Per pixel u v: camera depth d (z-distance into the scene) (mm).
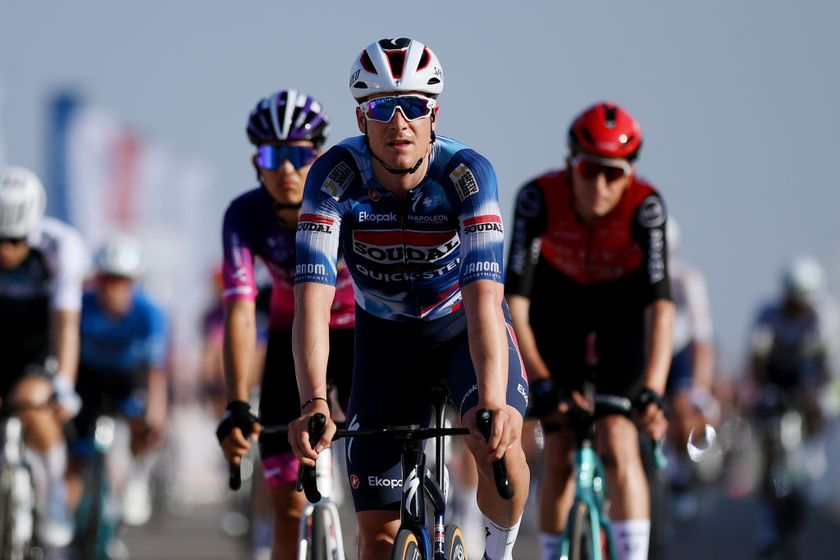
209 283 40188
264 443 18000
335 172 14789
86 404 27469
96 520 26938
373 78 14312
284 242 18172
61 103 64812
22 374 25266
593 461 17938
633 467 18312
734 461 54312
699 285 31828
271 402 18141
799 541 36375
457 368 15375
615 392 19812
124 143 69438
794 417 33125
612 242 19406
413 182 14805
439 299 15438
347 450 15656
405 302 15406
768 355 37906
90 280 33469
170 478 48875
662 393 18422
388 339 15602
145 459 40844
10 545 22219
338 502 24281
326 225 14609
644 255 19297
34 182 23734
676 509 33812
